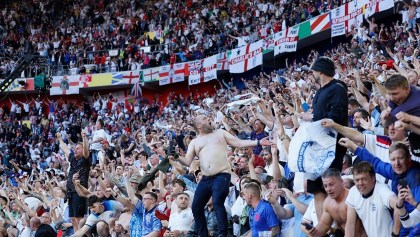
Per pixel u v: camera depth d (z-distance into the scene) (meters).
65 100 39.12
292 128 12.92
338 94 7.75
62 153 27.88
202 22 35.38
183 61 34.59
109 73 36.88
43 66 30.30
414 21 21.91
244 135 15.23
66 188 14.69
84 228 12.94
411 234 7.04
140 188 11.98
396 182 7.38
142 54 36.56
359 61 18.34
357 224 7.62
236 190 12.05
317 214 8.16
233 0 35.84
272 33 30.23
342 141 7.68
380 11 24.39
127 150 19.67
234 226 11.27
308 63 24.56
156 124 25.86
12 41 40.00
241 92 25.27
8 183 21.17
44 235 13.55
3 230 14.36
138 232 11.83
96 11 40.53
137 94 36.22
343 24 25.95
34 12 41.53
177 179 11.60
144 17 38.59
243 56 30.55
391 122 7.70
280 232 9.52
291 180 10.53
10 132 35.28
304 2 29.20
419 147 7.32
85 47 38.56
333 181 7.64
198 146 10.16
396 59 16.36
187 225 11.09
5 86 29.70
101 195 13.65
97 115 36.50
